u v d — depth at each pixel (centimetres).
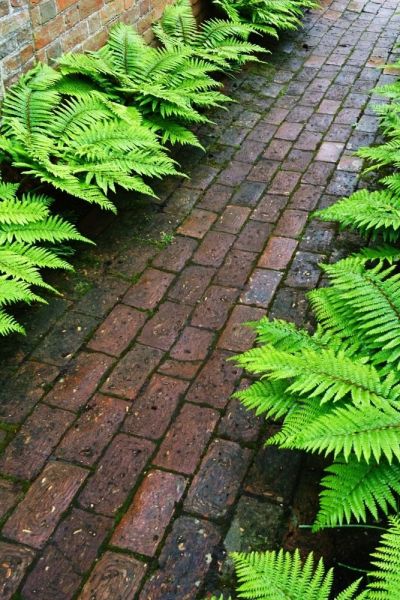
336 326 288
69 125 400
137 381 290
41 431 265
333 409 225
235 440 262
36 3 379
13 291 293
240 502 238
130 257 371
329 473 247
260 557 211
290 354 258
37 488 242
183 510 235
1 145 351
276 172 458
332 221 402
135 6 505
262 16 650
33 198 358
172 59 490
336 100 564
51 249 362
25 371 294
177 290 347
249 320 326
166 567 216
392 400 224
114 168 381
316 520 214
